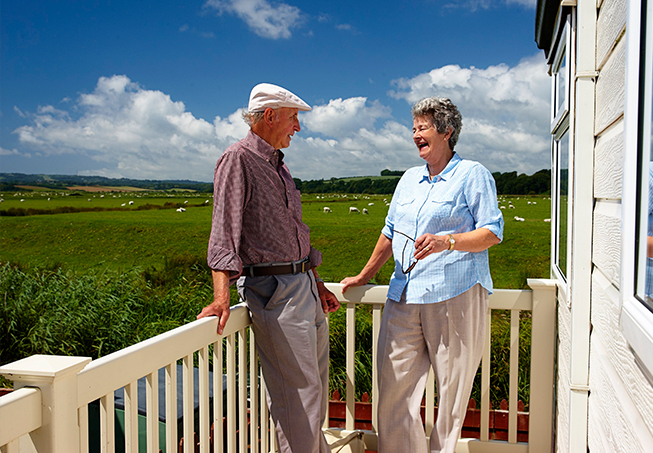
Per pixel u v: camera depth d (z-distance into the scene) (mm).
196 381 2410
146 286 5266
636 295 922
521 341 3320
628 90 927
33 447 895
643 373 872
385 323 1835
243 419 1730
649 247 847
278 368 1597
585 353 1441
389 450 1826
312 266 1746
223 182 1463
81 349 3877
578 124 1416
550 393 1950
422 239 1566
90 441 1956
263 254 1548
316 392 1583
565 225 1809
